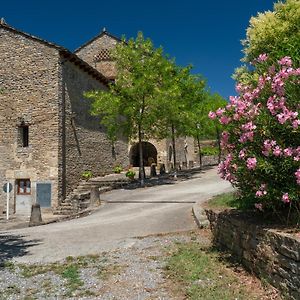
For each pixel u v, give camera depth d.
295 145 5.56
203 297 5.11
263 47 11.82
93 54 32.06
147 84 20.44
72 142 20.67
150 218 11.98
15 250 8.93
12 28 20.38
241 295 5.12
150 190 19.05
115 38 31.64
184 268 6.51
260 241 5.61
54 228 11.93
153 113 20.98
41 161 19.45
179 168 32.41
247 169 5.78
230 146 6.31
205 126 30.11
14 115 20.16
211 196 14.23
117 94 21.48
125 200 16.55
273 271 5.16
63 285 6.15
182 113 22.53
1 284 6.34
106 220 12.53
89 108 22.97
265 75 6.07
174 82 22.42
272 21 11.91
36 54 20.00
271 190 5.57
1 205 19.86
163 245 8.42
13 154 20.00
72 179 20.45
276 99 5.68
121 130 27.62
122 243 8.98
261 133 5.65
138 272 6.60
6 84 20.41
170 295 5.42
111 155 26.11
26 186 19.88
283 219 5.92
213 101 32.22
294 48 6.96
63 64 19.97
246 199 7.23
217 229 7.95
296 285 4.55
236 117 6.00
